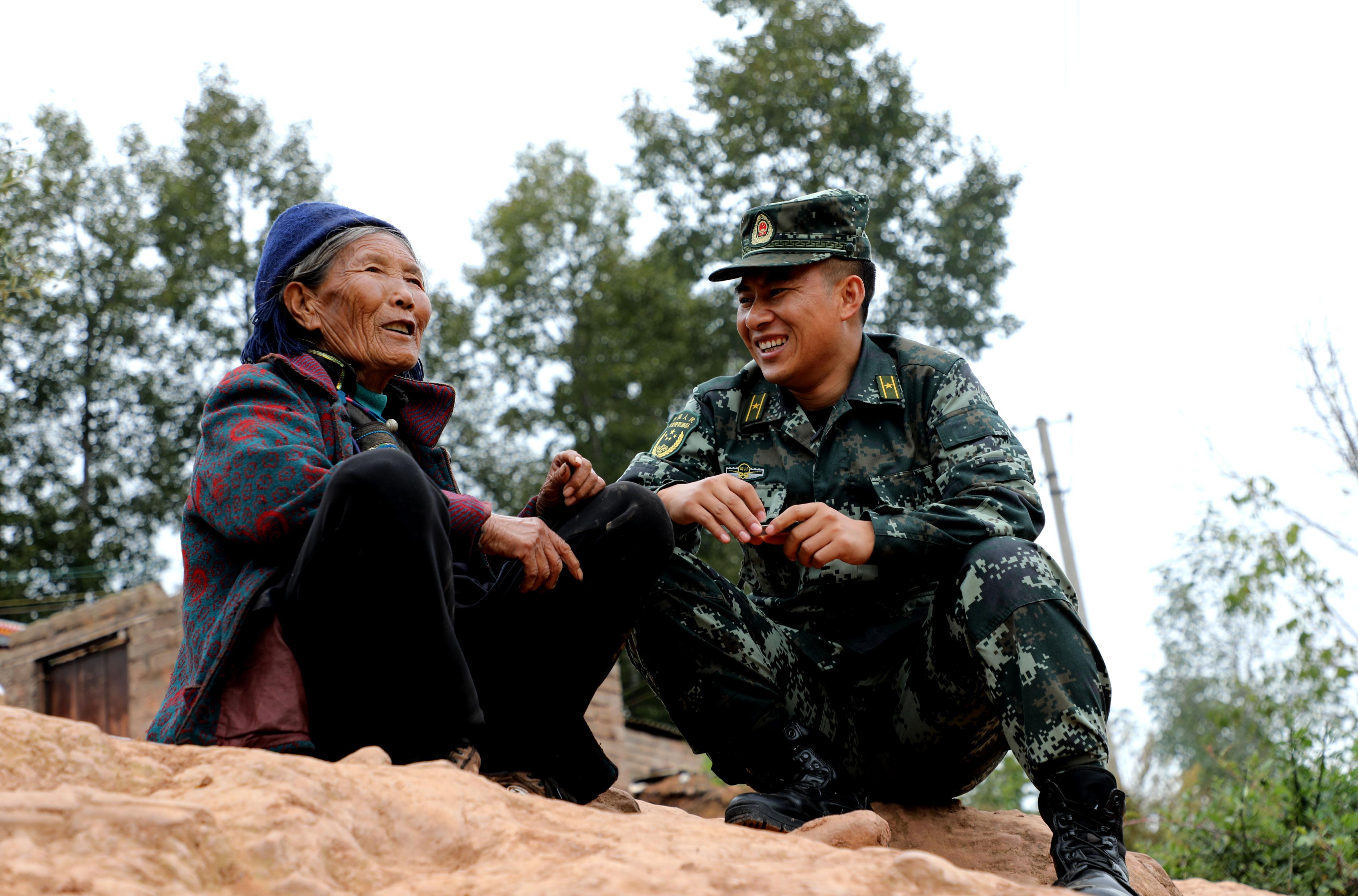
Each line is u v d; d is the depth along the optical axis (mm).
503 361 28484
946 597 2934
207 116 30484
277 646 2301
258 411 2521
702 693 2998
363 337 2850
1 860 1454
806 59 25672
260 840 1616
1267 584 9305
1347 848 5973
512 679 2691
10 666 14578
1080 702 2627
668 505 3047
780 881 1583
